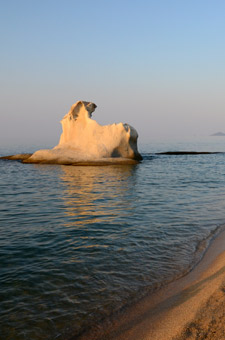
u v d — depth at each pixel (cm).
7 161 4066
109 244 864
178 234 941
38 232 989
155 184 2011
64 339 462
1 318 513
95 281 640
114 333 469
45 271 690
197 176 2384
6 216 1210
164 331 443
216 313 454
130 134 3619
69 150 3716
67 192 1761
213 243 848
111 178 2331
